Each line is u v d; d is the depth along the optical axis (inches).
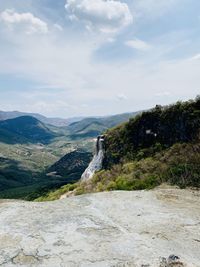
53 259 178.7
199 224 240.4
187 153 772.6
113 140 2027.6
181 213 265.7
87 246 194.9
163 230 225.0
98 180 1744.6
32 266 171.6
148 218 251.0
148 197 319.3
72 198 317.4
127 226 232.4
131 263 172.7
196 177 491.2
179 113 1428.4
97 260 176.6
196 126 1263.5
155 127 1610.5
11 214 259.4
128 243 199.9
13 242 202.1
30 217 250.1
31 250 190.1
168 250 192.1
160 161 1032.2
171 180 536.1
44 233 215.6
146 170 966.4
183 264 172.6
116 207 281.0
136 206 284.7
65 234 214.1
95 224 234.2
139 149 1652.3
